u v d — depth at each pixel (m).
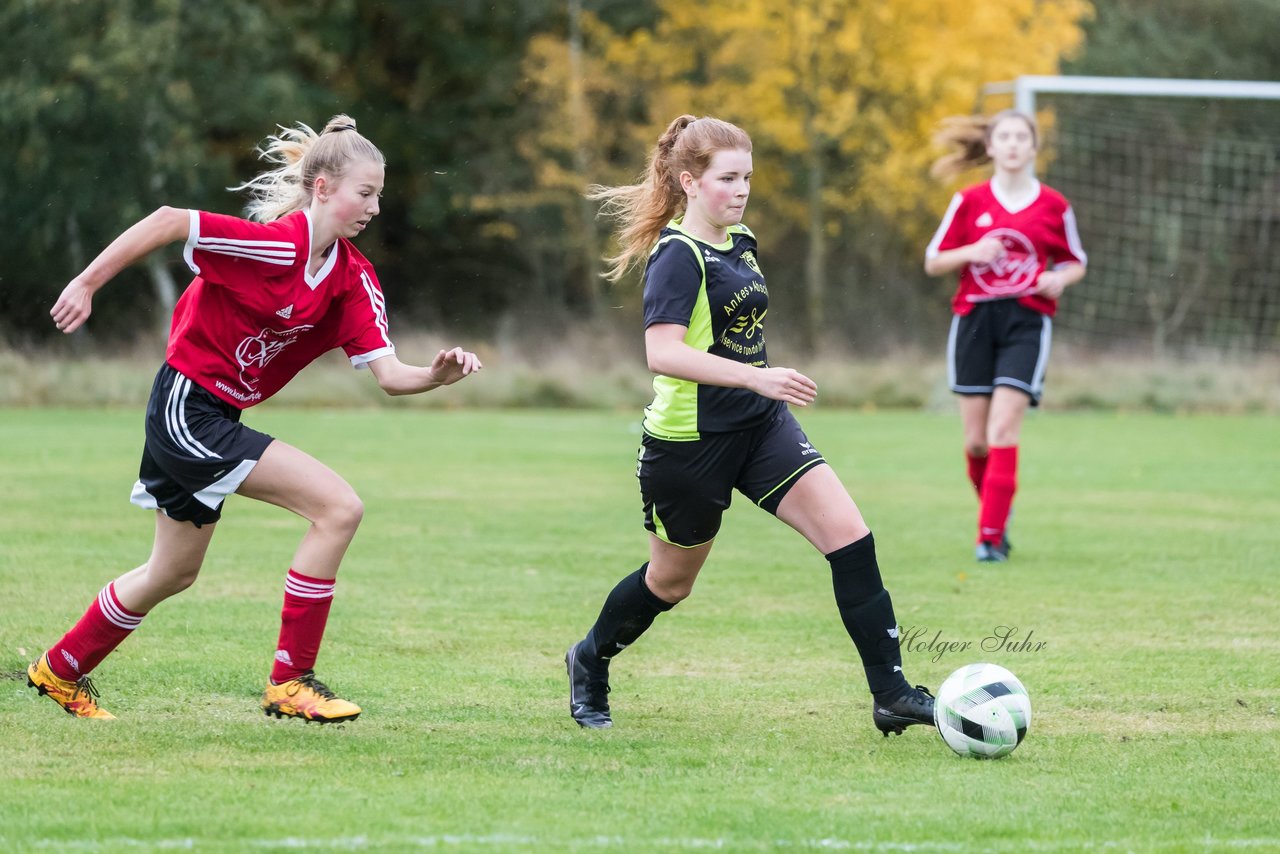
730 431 15.62
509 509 36.62
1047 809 13.11
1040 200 29.95
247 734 15.60
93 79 85.62
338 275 15.92
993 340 30.23
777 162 95.56
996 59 84.44
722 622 23.00
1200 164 93.00
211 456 15.30
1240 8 115.31
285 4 98.88
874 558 15.77
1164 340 91.69
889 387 77.44
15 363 75.06
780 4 87.31
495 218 105.00
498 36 103.50
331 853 11.52
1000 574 27.91
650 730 16.20
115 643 16.12
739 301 15.71
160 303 94.31
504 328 97.94
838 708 17.39
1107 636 21.95
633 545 30.97
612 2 96.00
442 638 21.30
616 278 17.14
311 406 74.56
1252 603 24.81
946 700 15.12
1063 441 57.66
